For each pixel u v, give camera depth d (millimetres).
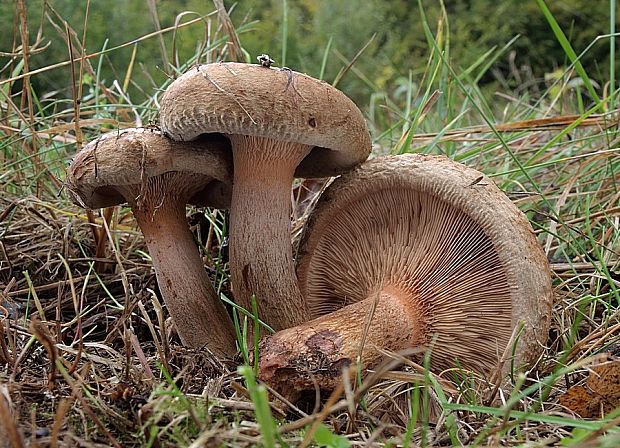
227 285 333
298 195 396
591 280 319
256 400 160
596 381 227
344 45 1221
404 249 280
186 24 405
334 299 308
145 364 233
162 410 194
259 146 262
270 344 237
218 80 242
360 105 1041
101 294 336
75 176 257
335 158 283
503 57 1247
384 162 279
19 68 413
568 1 1230
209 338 278
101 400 206
